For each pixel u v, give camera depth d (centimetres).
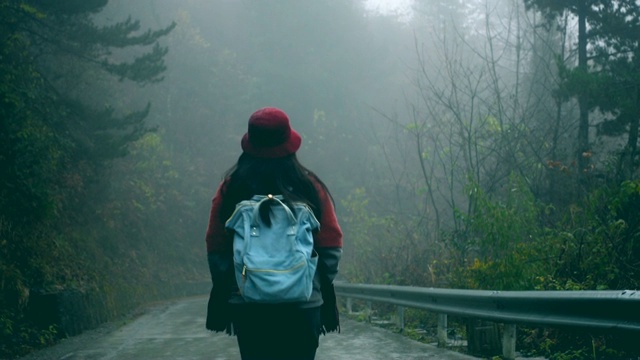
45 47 2144
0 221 1264
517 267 899
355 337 984
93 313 1461
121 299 1936
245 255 288
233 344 962
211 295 313
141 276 2559
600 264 805
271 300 283
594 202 962
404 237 1686
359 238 1886
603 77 1484
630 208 872
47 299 1190
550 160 1395
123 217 2823
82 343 1102
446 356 761
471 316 743
